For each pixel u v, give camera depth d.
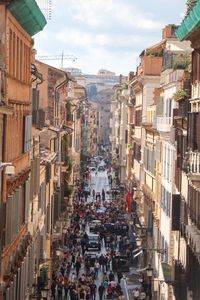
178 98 47.69
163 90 63.22
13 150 37.22
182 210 46.03
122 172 137.25
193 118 38.22
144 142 85.00
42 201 56.59
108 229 93.44
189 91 44.56
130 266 79.62
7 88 34.72
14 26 37.12
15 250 38.38
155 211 66.69
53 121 73.62
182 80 50.41
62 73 77.25
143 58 91.62
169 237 54.31
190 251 40.22
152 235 69.56
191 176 35.12
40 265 55.59
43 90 72.12
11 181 34.81
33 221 48.41
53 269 68.19
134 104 107.50
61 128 78.00
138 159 94.88
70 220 94.75
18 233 39.19
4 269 34.12
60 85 77.62
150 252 70.06
